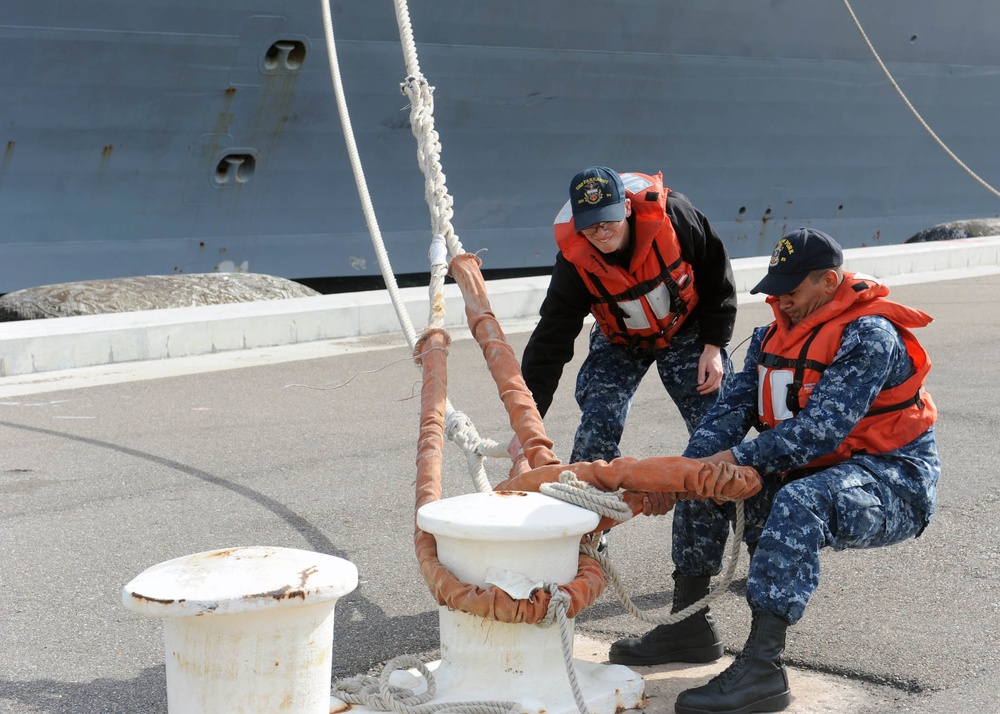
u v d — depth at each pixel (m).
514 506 2.74
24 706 3.13
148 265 13.13
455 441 3.99
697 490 2.86
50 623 3.77
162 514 5.00
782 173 17.44
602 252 3.77
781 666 2.89
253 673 2.36
